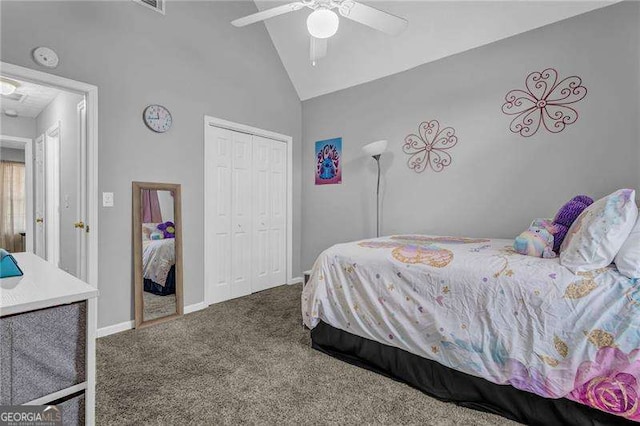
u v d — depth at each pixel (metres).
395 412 1.49
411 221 3.24
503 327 1.44
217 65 3.20
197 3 3.03
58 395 0.85
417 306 1.71
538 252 1.63
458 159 2.93
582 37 2.33
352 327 1.97
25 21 2.04
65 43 2.21
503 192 2.70
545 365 1.32
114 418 1.43
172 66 2.83
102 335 2.39
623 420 1.20
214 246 3.24
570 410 1.29
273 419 1.44
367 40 3.20
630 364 1.16
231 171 3.41
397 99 3.31
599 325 1.23
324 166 3.96
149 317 2.66
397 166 3.33
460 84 2.90
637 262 1.23
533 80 2.54
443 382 1.61
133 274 2.57
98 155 2.38
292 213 4.11
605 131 2.26
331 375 1.83
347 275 2.03
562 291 1.32
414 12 2.83
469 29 2.74
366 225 3.59
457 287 1.59
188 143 2.96
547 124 2.49
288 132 4.03
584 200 1.88
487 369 1.46
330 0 1.79
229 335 2.40
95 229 2.37
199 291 3.05
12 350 0.78
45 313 0.83
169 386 1.70
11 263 1.09
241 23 2.02
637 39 2.14
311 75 3.86
